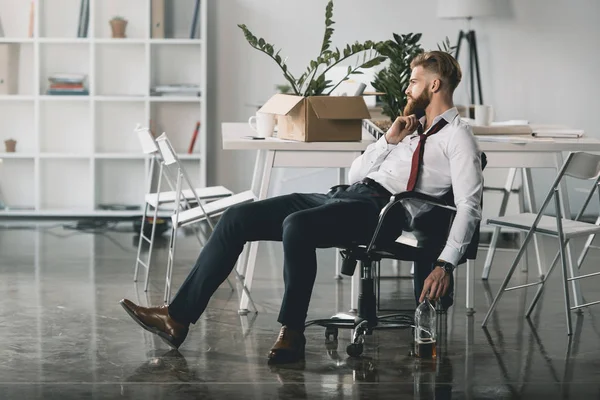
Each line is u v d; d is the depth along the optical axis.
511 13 8.20
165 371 3.81
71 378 3.72
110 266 6.00
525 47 8.24
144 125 8.17
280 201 4.12
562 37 8.23
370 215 3.99
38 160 7.98
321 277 5.74
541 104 8.29
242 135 5.07
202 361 3.96
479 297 5.21
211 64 8.24
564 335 4.43
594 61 8.24
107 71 8.16
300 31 8.19
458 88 8.27
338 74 6.20
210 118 8.31
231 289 5.37
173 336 4.04
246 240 4.05
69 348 4.14
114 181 8.32
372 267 4.22
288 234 3.88
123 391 3.57
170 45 8.15
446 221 4.06
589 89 8.28
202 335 4.37
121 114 8.25
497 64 8.25
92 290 5.32
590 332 4.48
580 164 4.39
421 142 4.08
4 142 8.12
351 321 4.28
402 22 8.19
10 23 8.09
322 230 3.90
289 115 4.75
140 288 5.40
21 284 5.45
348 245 3.98
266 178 4.70
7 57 7.91
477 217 3.89
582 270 5.88
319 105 4.59
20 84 8.14
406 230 4.12
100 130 8.24
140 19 8.14
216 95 8.29
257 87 8.27
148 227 7.50
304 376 3.77
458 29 8.20
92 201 8.02
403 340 4.31
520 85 8.27
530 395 3.57
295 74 8.23
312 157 4.70
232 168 8.40
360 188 4.12
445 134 4.05
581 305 4.80
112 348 4.14
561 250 4.46
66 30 8.11
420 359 4.02
